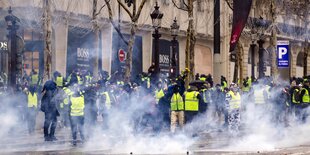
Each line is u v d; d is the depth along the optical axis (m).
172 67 63.59
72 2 64.62
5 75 58.97
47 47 45.06
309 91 53.19
